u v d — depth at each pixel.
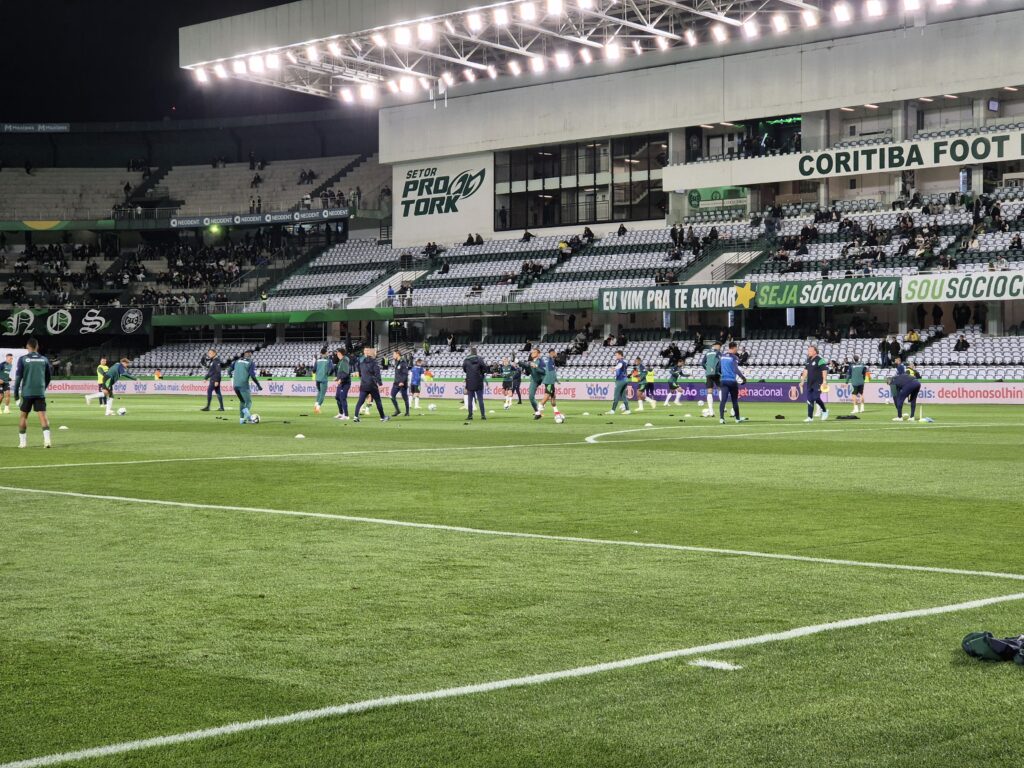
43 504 12.72
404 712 5.10
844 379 49.22
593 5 54.22
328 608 7.23
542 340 64.31
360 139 85.94
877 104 58.25
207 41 64.75
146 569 8.63
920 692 5.33
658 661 5.91
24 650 6.22
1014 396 43.09
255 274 75.75
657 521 11.25
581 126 67.25
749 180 60.91
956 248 53.81
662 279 58.28
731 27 61.38
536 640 6.38
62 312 73.94
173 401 53.03
